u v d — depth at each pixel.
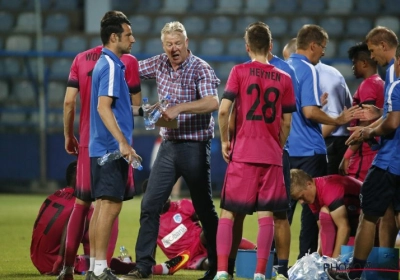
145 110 22.25
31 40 76.12
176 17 78.50
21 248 31.73
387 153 21.66
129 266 24.66
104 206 20.59
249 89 20.95
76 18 80.00
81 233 22.11
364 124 27.48
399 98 21.08
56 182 65.75
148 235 23.34
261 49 21.41
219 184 62.16
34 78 66.00
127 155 19.77
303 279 21.73
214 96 23.11
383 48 24.39
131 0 80.75
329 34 76.12
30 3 80.94
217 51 74.81
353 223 24.72
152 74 24.25
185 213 27.89
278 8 80.50
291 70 24.05
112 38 20.77
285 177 23.27
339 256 23.03
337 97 27.94
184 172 23.55
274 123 21.03
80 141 22.00
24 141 65.56
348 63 63.91
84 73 21.98
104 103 20.08
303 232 26.34
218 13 78.56
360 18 77.75
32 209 51.03
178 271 26.64
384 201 21.67
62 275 22.08
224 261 20.66
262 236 20.84
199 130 23.50
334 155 28.78
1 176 65.88
